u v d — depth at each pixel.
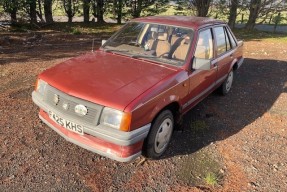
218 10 17.97
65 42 10.89
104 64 4.11
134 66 4.07
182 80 4.05
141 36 4.72
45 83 3.81
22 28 12.73
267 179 3.74
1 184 3.36
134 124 3.27
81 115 3.38
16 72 6.93
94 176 3.58
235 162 4.04
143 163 3.88
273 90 6.84
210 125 5.00
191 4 17.55
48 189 3.33
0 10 12.47
